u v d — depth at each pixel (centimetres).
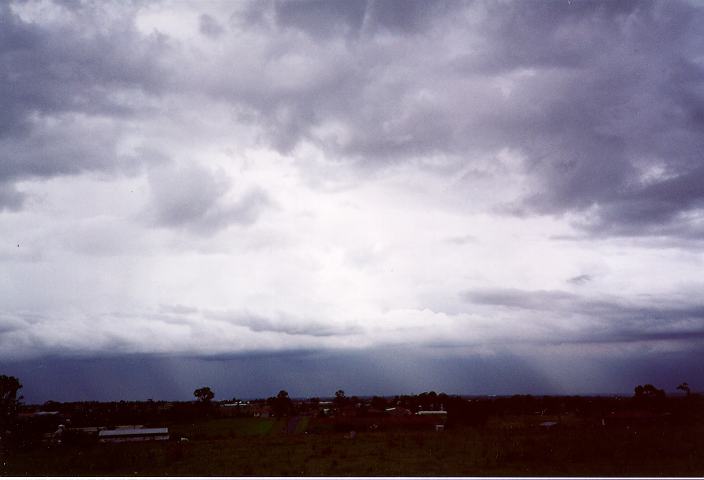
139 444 3291
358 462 2130
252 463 2205
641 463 1869
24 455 2786
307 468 2025
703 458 1944
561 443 2400
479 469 1844
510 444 2477
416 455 2283
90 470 2167
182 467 2162
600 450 2138
